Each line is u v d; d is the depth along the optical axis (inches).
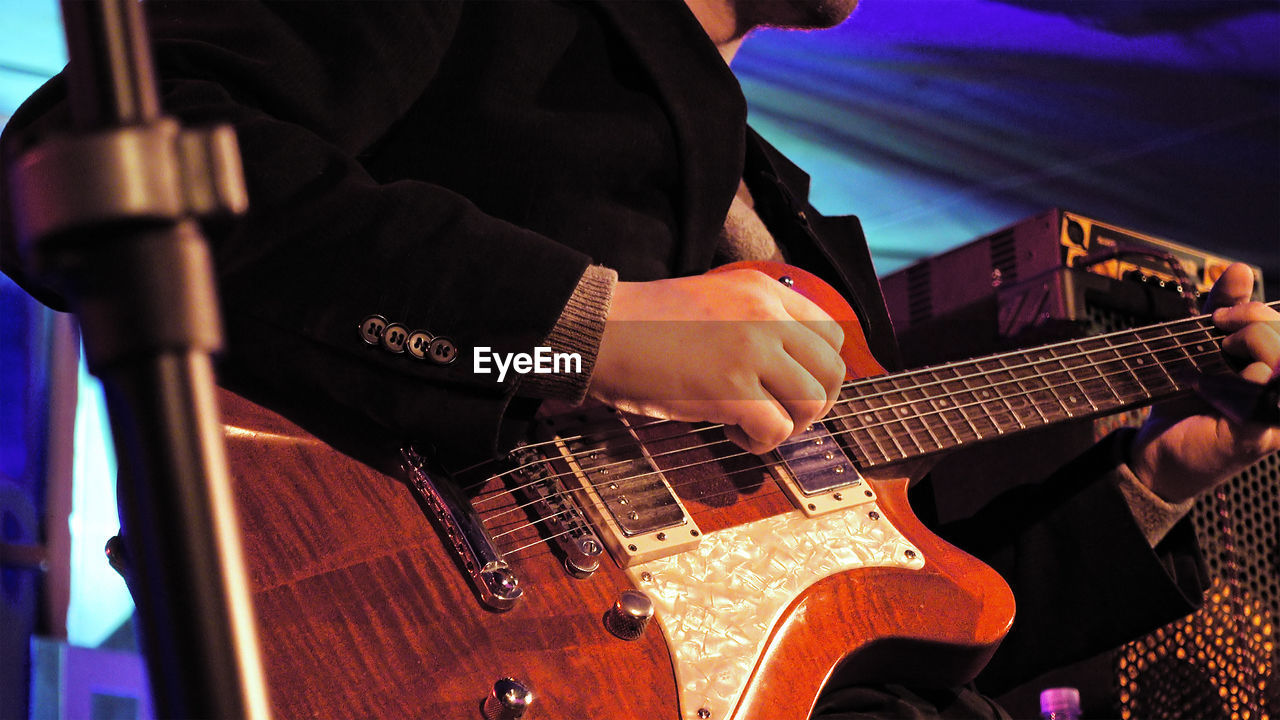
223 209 38.8
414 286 52.7
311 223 52.7
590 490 55.0
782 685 53.7
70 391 86.1
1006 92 174.7
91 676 80.8
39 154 37.2
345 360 52.9
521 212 59.1
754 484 57.4
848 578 56.4
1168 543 68.6
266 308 52.6
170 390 37.7
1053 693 68.0
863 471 59.6
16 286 81.4
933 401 62.2
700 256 61.4
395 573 51.9
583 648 52.3
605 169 60.1
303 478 52.7
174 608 36.5
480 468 54.6
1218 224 192.1
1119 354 66.4
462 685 50.8
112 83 37.9
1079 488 67.6
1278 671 72.3
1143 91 171.2
